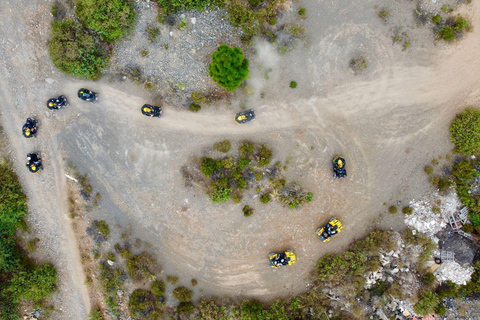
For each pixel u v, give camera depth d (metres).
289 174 34.50
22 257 35.34
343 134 34.16
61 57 32.41
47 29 33.25
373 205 34.69
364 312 34.75
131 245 35.41
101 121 34.53
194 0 31.19
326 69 33.47
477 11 32.59
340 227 34.09
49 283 34.94
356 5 32.81
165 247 35.47
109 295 35.31
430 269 34.66
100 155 34.84
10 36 33.62
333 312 34.78
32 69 33.97
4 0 33.12
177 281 35.47
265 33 32.72
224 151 33.97
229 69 29.31
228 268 35.47
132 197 35.12
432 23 32.81
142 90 34.06
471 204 33.59
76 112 34.47
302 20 32.88
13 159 34.78
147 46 33.06
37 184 35.06
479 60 33.19
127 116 34.41
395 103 33.84
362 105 33.91
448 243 34.47
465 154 33.72
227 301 35.34
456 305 34.50
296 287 35.28
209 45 32.78
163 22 32.28
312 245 35.03
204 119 34.22
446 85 33.56
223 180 34.06
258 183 34.50
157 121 34.38
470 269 34.06
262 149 33.62
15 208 34.59
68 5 32.62
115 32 31.78
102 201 35.16
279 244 35.22
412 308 34.28
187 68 33.19
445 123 33.94
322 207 34.78
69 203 35.09
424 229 34.56
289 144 34.22
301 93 33.75
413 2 32.59
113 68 33.69
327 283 34.59
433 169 34.22
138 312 35.31
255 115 33.94
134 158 34.78
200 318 35.22
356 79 33.62
